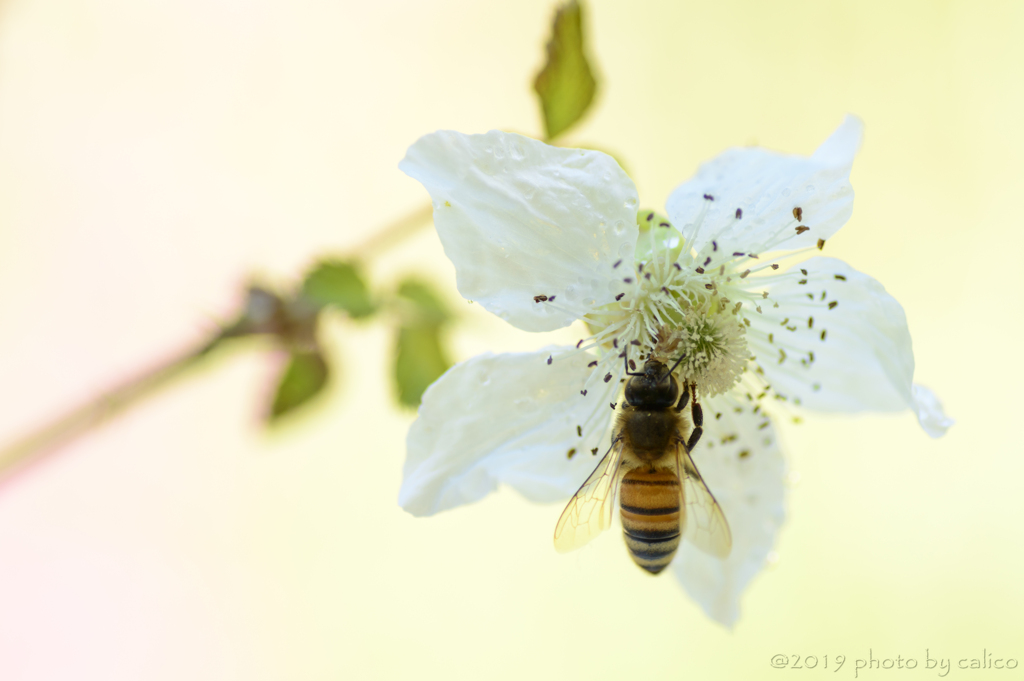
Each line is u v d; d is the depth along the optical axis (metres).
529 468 0.22
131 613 0.28
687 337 0.22
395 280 0.23
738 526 0.22
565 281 0.21
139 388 0.23
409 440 0.21
